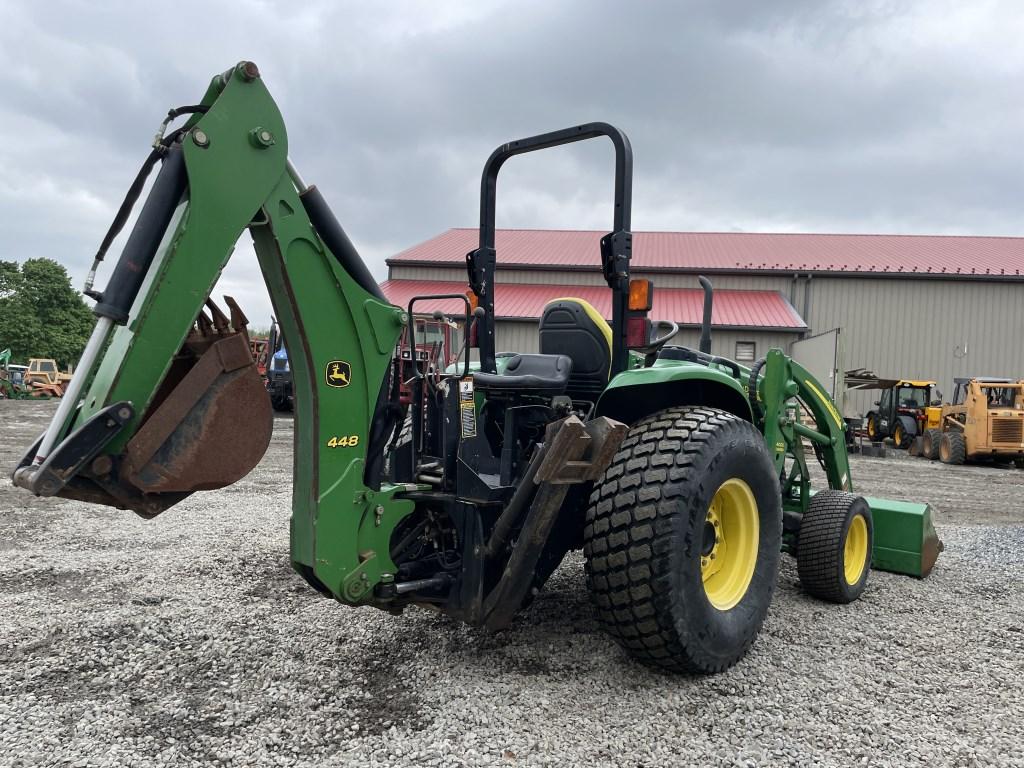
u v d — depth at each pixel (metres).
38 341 46.53
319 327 2.37
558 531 2.80
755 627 2.85
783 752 2.18
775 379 3.81
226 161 2.13
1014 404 14.09
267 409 2.31
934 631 3.38
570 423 2.25
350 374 2.45
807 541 3.78
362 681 2.62
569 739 2.22
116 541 4.77
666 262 23.70
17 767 2.01
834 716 2.44
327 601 3.54
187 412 2.14
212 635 3.06
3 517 5.53
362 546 2.49
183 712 2.36
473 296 3.30
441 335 3.62
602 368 3.14
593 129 2.92
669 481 2.51
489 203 3.31
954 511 7.70
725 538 2.96
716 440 2.64
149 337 2.03
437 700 2.47
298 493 2.45
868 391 21.80
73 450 1.92
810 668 2.87
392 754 2.11
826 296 22.25
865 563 4.03
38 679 2.61
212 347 2.19
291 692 2.52
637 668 2.78
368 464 2.56
